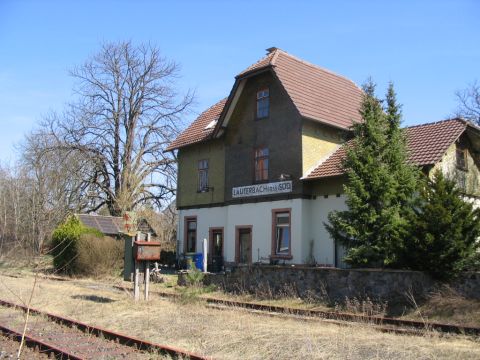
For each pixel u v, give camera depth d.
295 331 10.71
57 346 9.33
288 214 22.95
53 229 29.88
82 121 41.16
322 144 23.47
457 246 12.76
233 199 25.80
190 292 16.23
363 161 17.14
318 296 15.55
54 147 38.19
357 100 27.05
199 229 28.73
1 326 10.86
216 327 11.05
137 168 42.50
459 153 21.14
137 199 42.56
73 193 39.47
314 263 21.39
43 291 17.91
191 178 29.88
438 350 8.94
